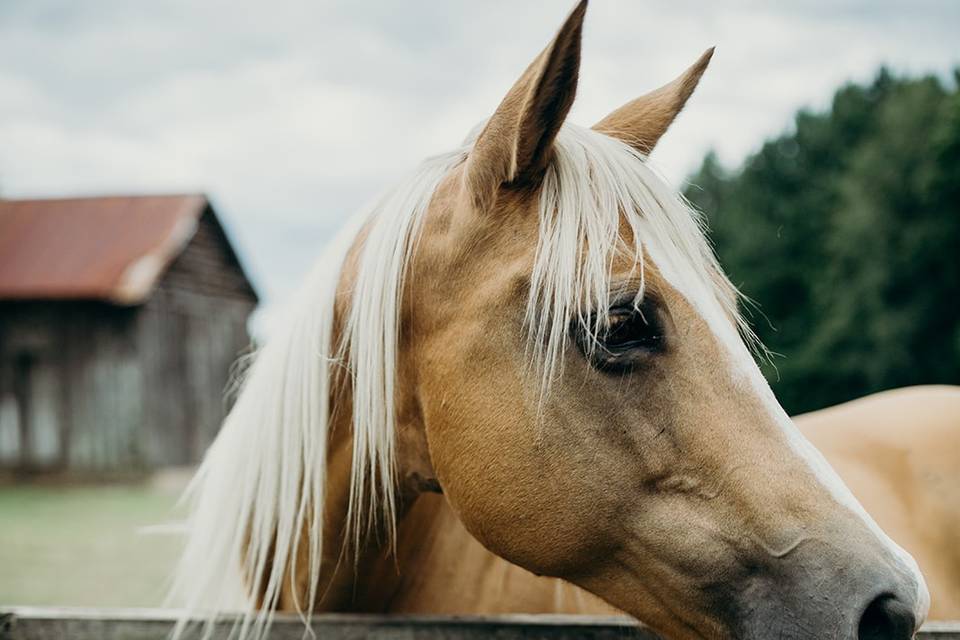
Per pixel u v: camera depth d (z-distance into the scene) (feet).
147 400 55.31
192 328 59.57
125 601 18.31
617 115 6.08
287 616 6.00
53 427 55.83
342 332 5.86
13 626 6.26
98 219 60.59
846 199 84.23
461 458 5.14
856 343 78.07
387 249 5.48
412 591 6.58
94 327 55.67
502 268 5.07
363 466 5.51
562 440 4.91
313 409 5.78
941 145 76.28
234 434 6.24
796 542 4.52
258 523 6.00
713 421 4.75
